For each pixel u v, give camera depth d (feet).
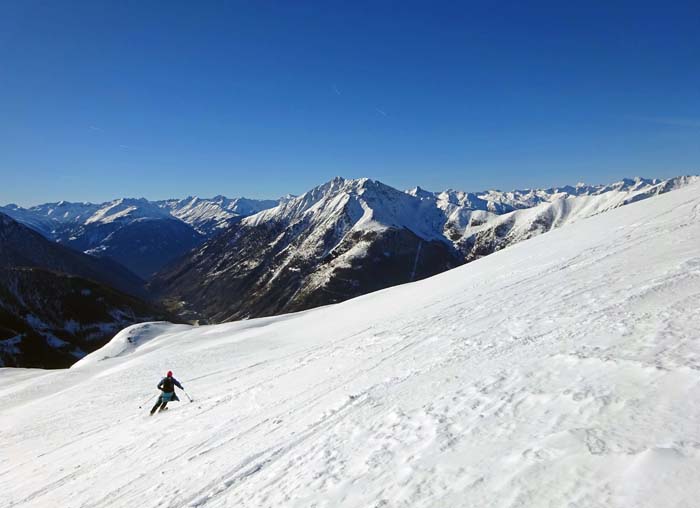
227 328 179.42
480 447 19.65
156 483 31.01
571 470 15.37
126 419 61.41
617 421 17.71
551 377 24.93
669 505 12.16
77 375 138.10
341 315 128.16
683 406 17.29
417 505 16.84
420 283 142.51
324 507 19.49
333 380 44.11
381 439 24.58
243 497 23.62
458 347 39.60
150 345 185.78
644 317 30.73
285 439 30.76
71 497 34.35
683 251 50.03
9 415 91.91
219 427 40.68
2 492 41.88
